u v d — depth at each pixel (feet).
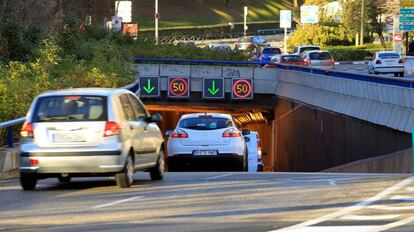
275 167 401.70
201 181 140.15
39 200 115.65
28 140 125.80
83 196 119.55
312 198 111.55
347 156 266.57
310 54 505.66
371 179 138.00
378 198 110.63
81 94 127.85
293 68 359.25
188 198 114.01
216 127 194.18
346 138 267.59
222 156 191.42
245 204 106.32
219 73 408.67
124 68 290.35
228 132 193.47
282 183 133.18
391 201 107.65
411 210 99.40
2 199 117.60
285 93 374.63
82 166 124.16
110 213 100.58
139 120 137.28
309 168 322.55
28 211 104.12
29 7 345.72
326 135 294.25
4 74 220.23
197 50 449.48
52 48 253.65
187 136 192.65
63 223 93.30
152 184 135.95
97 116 125.49
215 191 122.31
